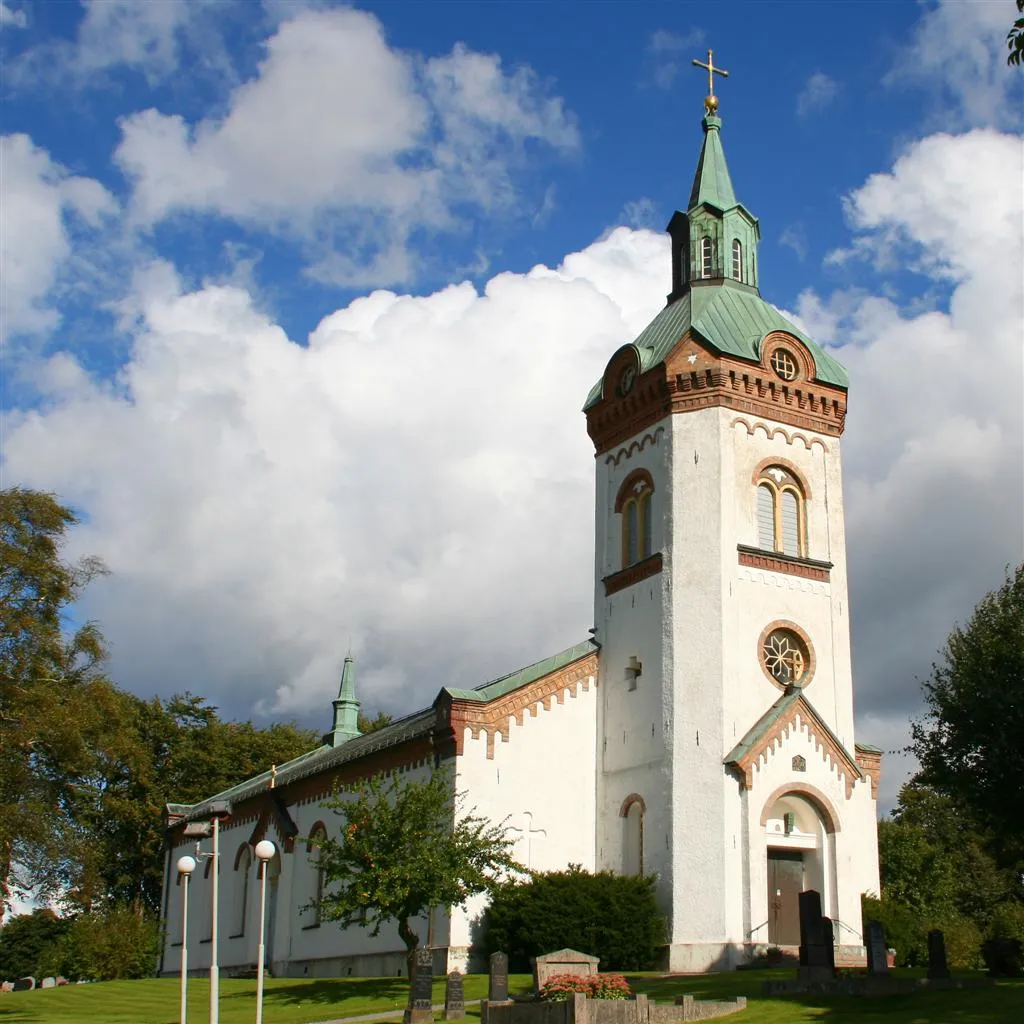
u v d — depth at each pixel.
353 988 42.59
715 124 58.12
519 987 38.62
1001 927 67.31
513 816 46.72
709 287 54.12
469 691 47.38
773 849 45.28
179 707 90.69
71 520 44.53
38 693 40.62
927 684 44.00
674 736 45.88
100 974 70.69
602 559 52.50
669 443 49.72
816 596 49.34
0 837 39.47
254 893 62.88
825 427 51.69
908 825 72.56
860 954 43.91
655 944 43.16
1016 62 19.64
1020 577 44.47
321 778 57.72
